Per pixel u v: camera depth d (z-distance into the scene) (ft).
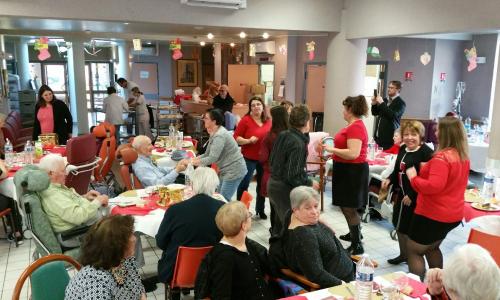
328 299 6.35
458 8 15.70
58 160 9.91
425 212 9.32
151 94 52.95
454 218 9.21
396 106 19.30
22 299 10.64
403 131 11.35
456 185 9.09
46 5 16.69
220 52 43.68
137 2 17.93
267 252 8.37
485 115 28.02
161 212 10.09
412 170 9.60
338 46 21.77
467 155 9.11
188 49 53.42
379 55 29.30
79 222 9.77
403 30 18.11
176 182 14.80
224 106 27.91
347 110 12.39
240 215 7.07
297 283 7.91
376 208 16.25
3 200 13.42
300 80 33.42
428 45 29.04
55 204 9.57
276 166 11.41
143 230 9.55
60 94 50.14
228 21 19.61
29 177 9.20
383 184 12.18
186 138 20.98
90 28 24.14
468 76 29.25
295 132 11.21
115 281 6.19
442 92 29.96
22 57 41.32
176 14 18.66
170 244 8.54
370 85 30.27
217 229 8.36
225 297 6.87
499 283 4.58
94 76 50.70
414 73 29.43
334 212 17.67
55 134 18.48
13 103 36.81
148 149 12.92
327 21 21.27
